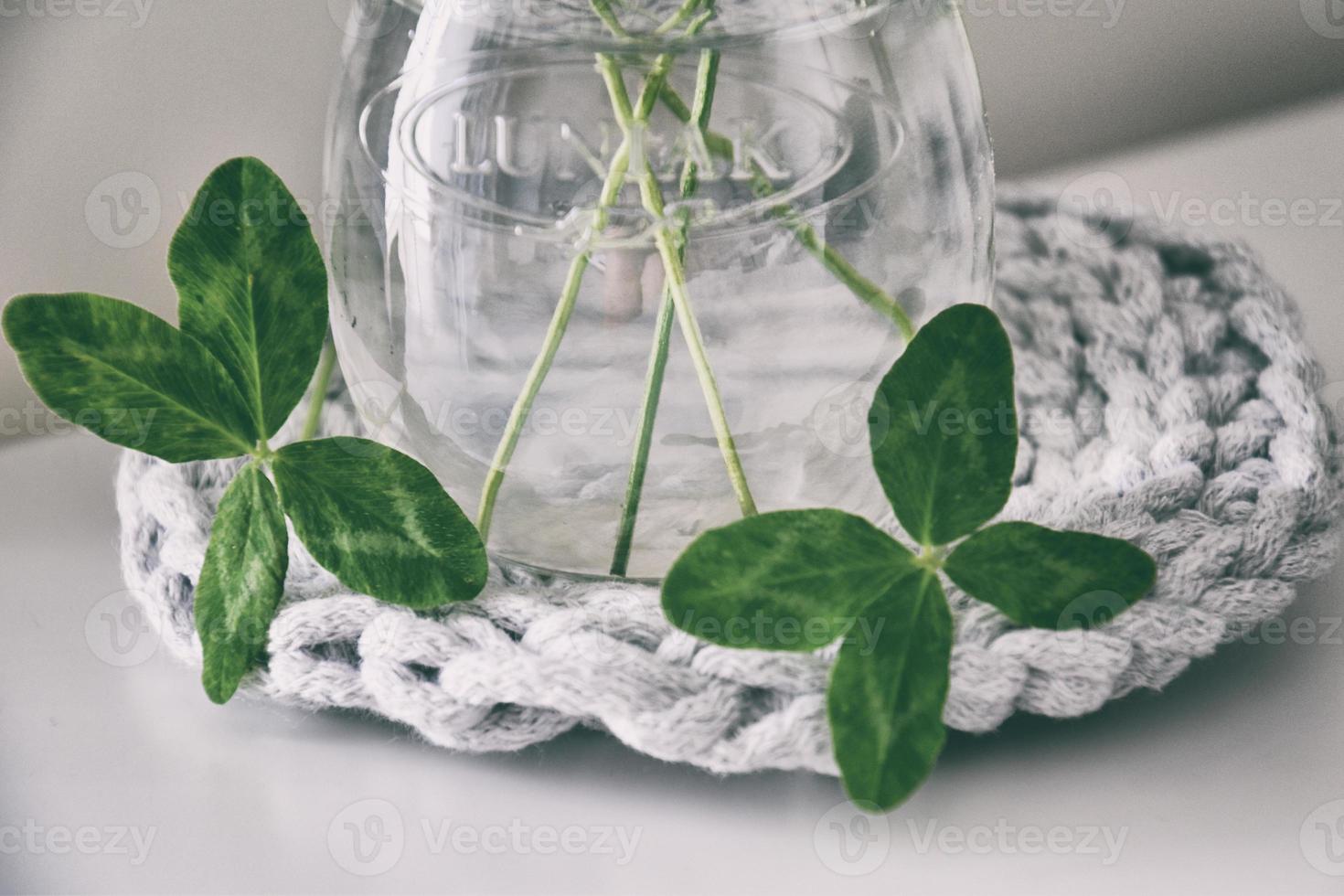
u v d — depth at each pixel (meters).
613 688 0.34
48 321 0.34
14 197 0.51
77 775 0.36
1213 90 0.59
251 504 0.36
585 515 0.35
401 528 0.35
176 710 0.37
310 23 0.51
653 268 0.34
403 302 0.35
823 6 0.34
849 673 0.33
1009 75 0.57
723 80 0.34
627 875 0.34
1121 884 0.34
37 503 0.43
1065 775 0.36
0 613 0.40
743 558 0.34
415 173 0.35
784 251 0.34
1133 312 0.43
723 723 0.34
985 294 0.37
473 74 0.34
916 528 0.34
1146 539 0.37
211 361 0.35
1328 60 0.59
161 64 0.51
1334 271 0.49
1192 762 0.36
